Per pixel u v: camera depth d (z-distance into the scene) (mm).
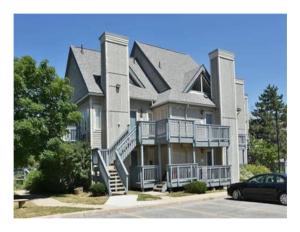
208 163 24281
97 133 20516
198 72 25109
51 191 18453
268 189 13859
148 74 26109
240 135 31047
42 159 16734
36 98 17156
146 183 18688
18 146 15469
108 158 19141
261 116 53875
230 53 25797
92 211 11820
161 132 19656
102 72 21156
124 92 21250
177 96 22938
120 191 17156
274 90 55938
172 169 18688
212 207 13078
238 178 24781
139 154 21750
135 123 21375
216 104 24828
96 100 20797
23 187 22250
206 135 21203
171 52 29391
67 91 17797
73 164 18234
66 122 17469
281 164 36125
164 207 13375
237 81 31844
